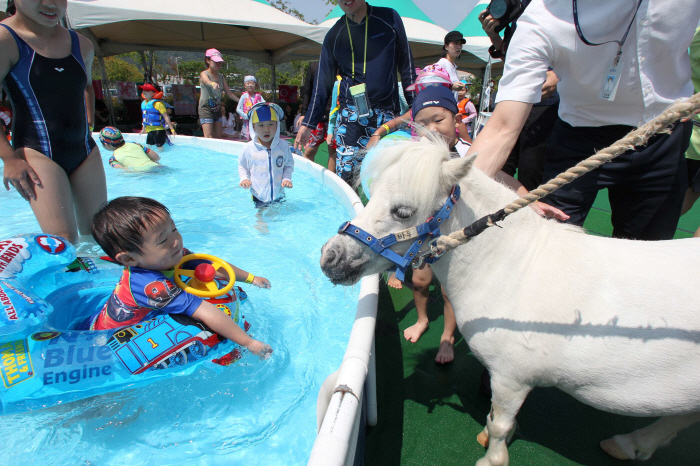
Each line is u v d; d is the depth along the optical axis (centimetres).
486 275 156
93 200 317
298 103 1495
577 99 202
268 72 3102
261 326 227
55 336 172
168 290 185
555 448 188
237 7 1040
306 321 234
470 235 135
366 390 180
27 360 159
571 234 159
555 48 179
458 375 231
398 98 417
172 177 539
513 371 153
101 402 170
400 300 313
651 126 101
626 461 181
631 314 138
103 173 322
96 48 1137
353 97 385
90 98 341
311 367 197
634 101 186
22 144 273
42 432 160
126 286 191
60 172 283
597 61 179
